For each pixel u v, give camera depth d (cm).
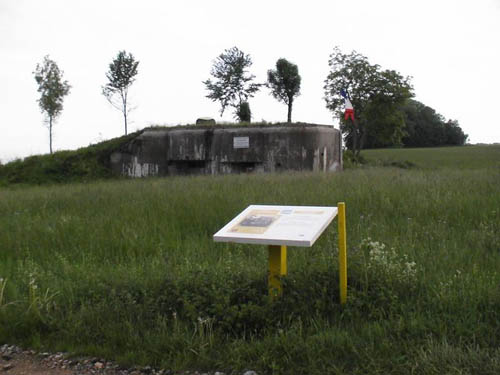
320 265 638
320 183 1375
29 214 1177
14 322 577
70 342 540
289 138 2242
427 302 545
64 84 3431
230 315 539
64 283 674
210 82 3891
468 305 525
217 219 1015
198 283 607
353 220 964
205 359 486
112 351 518
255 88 3875
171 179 1855
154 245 872
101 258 830
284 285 573
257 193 1241
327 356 473
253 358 486
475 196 1070
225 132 2339
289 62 3581
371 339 486
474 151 6059
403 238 814
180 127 2453
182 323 547
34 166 2545
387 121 3850
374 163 3678
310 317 537
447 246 751
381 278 589
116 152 2527
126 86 3662
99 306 588
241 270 658
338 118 3897
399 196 1112
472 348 458
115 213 1112
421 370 437
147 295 605
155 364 497
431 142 8894
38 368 501
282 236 540
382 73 3769
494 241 768
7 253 874
